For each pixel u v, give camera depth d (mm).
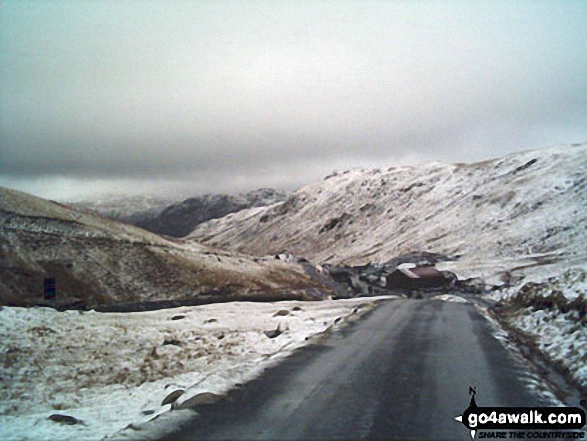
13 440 10961
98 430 11625
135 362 20547
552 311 26984
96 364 19891
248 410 11352
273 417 10836
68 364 19625
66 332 25625
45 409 14031
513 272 99250
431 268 92562
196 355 21562
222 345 24062
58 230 75062
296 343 21312
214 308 44906
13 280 59000
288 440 9414
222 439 9422
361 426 10273
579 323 21344
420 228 192625
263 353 21625
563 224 144750
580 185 171375
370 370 15656
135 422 12000
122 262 72938
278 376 14750
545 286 34969
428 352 18953
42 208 81000
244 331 28750
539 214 158375
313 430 9984
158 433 9766
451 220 184375
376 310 36781
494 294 60281
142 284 69250
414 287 86562
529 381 14359
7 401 14742
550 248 130750
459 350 19391
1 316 26781
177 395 13508
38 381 17094
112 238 78938
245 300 65688
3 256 62750
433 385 13789
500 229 157875
